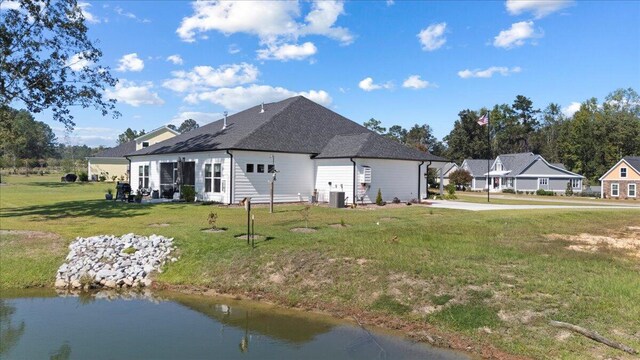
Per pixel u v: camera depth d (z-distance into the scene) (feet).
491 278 27.37
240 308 29.01
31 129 317.83
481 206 78.84
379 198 76.48
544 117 311.68
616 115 229.86
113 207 69.41
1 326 26.04
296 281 31.48
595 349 19.97
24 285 34.50
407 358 21.03
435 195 103.76
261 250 36.22
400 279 28.91
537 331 21.90
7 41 62.64
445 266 29.89
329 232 42.39
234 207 68.64
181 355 21.67
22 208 69.92
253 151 74.33
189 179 83.92
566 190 183.52
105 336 24.26
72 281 34.81
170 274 35.32
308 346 22.76
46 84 67.51
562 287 25.58
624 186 162.50
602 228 51.42
